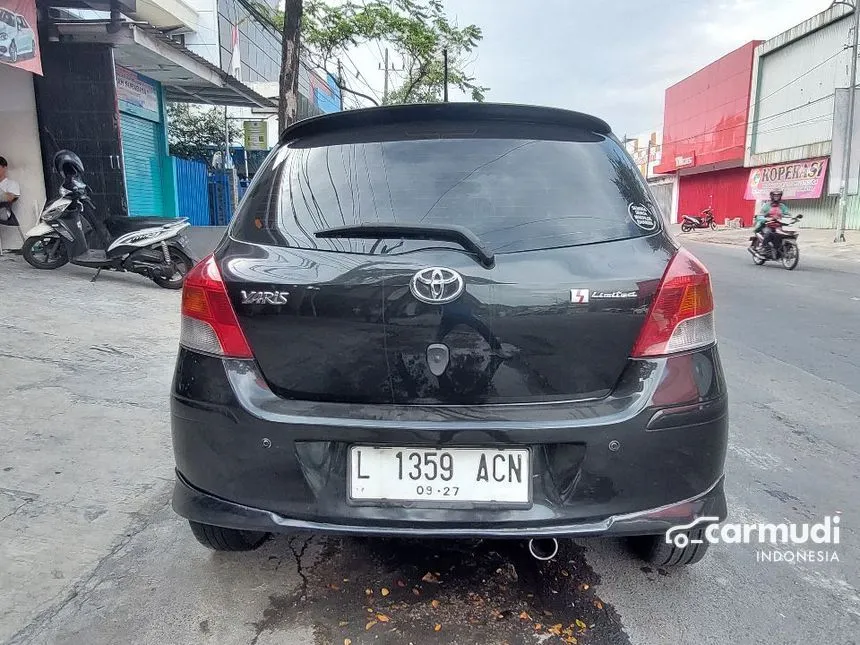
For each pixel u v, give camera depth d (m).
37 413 3.80
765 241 12.70
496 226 1.98
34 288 6.97
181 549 2.54
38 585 2.29
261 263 1.97
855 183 18.03
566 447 1.86
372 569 2.42
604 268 1.91
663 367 1.91
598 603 2.24
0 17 6.80
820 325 7.00
